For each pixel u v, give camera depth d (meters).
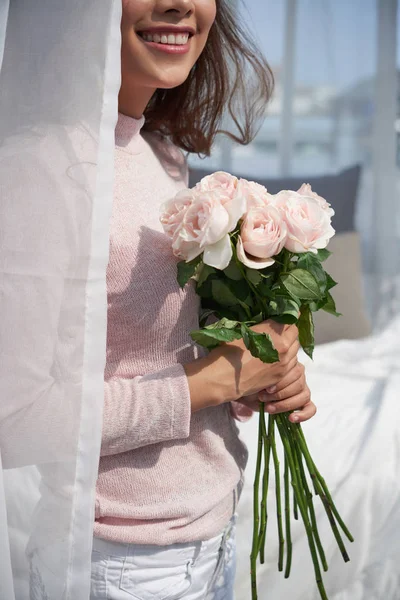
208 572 1.17
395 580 1.94
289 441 1.22
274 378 1.15
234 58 1.51
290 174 3.39
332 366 2.72
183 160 1.43
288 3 3.26
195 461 1.15
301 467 1.23
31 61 0.93
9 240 0.93
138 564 1.09
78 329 0.92
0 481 0.91
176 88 1.47
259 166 3.39
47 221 0.92
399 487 2.04
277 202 1.13
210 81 1.49
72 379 0.93
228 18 1.46
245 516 1.96
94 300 0.92
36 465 0.94
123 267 1.08
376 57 3.29
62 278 0.92
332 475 2.08
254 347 1.08
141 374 1.12
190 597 1.14
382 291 3.44
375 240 3.44
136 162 1.23
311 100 3.35
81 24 0.91
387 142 3.36
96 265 0.92
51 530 0.94
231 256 1.06
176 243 1.05
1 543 0.91
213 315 1.24
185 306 1.13
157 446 1.11
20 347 0.93
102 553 1.08
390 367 2.71
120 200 1.14
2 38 0.89
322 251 1.20
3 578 0.91
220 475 1.17
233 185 1.11
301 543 1.95
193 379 1.09
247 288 1.13
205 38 1.25
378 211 3.42
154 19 1.15
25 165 0.93
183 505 1.10
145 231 1.12
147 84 1.21
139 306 1.09
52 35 0.92
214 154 3.35
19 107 0.93
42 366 0.93
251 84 1.65
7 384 0.94
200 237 1.04
